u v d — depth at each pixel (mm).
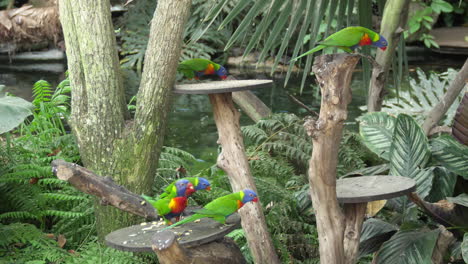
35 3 13969
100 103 3719
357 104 9477
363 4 4684
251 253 3615
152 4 15133
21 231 4016
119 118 3764
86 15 3684
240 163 3537
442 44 14305
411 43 15258
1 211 4418
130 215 3820
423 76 7801
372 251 3689
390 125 4484
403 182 3004
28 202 4312
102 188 3029
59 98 5547
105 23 3734
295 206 4262
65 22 3844
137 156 3730
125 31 14992
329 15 4523
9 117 4070
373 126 4492
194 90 3350
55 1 13484
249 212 3518
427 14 15094
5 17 13445
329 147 2715
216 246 3014
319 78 2678
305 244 4070
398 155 3998
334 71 2629
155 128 3738
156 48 3643
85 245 4059
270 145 5043
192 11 14188
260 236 3502
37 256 3906
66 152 5035
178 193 2855
